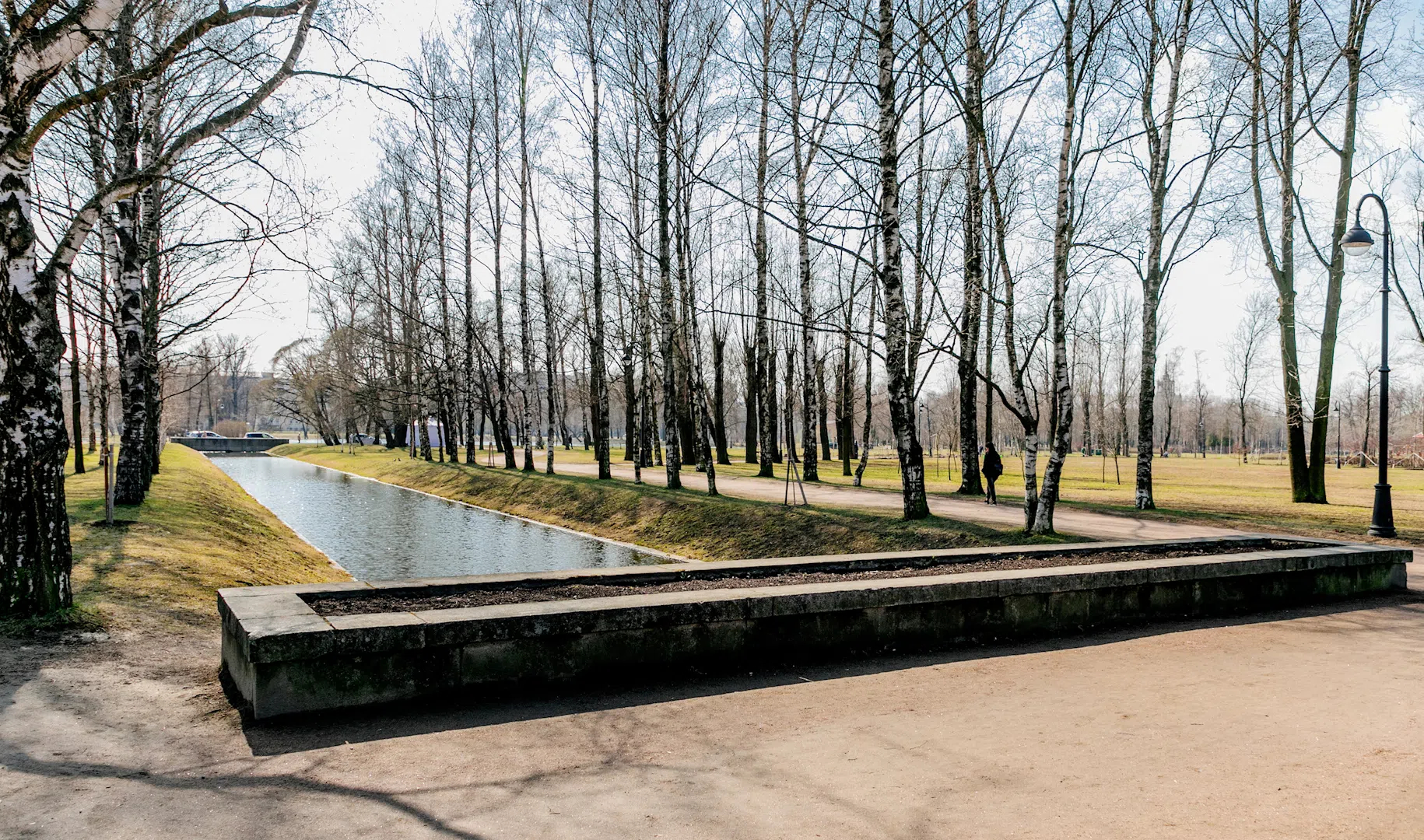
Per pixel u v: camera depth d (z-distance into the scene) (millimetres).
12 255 7539
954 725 5730
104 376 28375
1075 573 8773
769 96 17109
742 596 7137
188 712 5688
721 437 48781
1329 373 23734
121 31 9477
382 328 45844
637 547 21344
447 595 7547
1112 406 85500
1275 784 4703
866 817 4227
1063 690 6625
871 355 30875
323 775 4664
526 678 6262
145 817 4090
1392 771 4914
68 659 6750
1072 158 19172
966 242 22766
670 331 26641
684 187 29375
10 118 7465
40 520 7820
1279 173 23672
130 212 16953
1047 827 4125
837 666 7285
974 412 26781
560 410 68500
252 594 6797
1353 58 21141
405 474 44969
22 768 4641
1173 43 19469
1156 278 22109
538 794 4465
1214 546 11938
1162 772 4879
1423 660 7660
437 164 36625
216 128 8742
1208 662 7562
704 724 5691
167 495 20984
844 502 23375
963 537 15516
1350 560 10930
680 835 3998
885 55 14914
